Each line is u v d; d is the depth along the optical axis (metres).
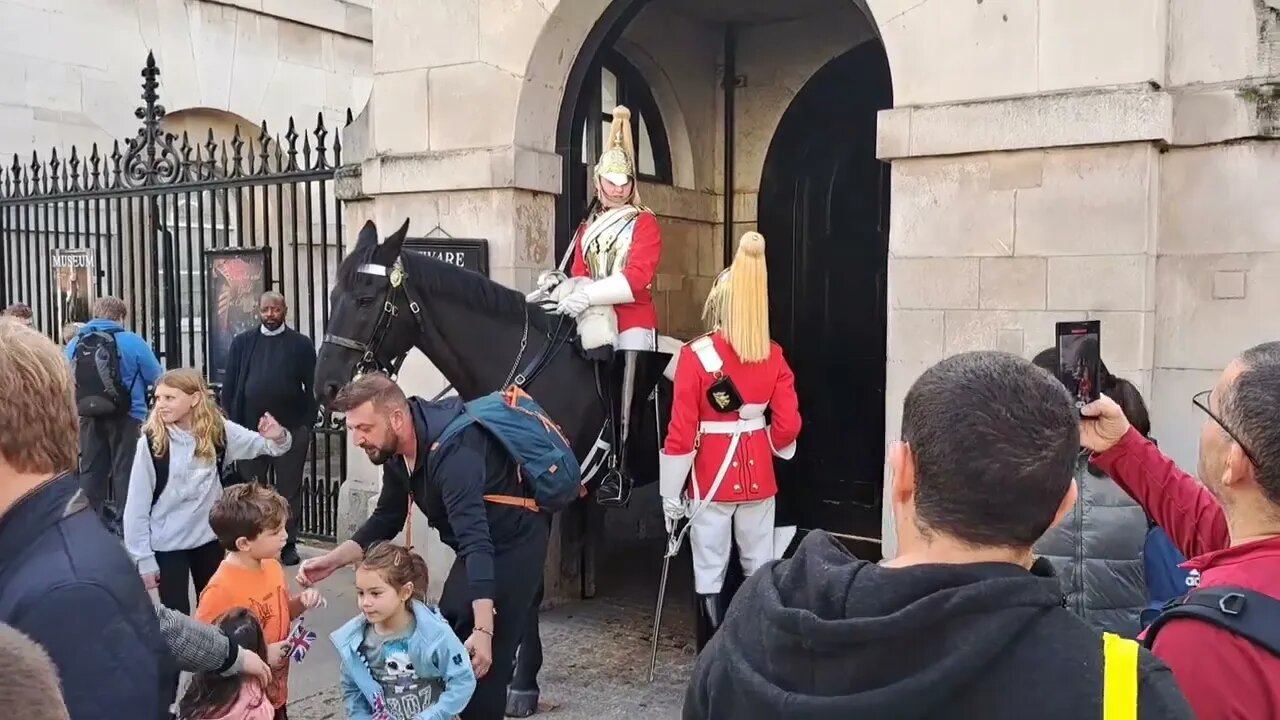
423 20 5.40
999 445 1.21
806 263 7.25
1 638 1.04
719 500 4.09
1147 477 2.18
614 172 4.28
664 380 4.55
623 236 4.26
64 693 1.41
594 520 5.59
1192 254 3.87
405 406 2.94
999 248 4.04
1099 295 3.85
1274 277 3.73
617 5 5.29
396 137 5.56
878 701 1.12
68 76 9.80
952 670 1.11
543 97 5.29
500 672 3.08
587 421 4.21
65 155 9.79
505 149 5.11
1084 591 2.60
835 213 7.09
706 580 4.14
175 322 7.11
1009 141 3.97
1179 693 1.15
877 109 6.89
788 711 1.17
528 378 4.07
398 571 2.78
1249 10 3.74
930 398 1.29
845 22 7.07
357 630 2.89
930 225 4.18
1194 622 1.45
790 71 7.38
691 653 4.75
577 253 4.45
